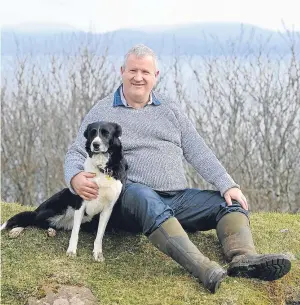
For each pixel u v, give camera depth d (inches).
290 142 442.3
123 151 165.9
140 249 162.2
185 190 168.6
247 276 146.1
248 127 448.8
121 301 131.6
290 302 143.2
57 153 522.6
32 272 141.6
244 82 448.8
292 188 447.2
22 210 200.1
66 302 129.6
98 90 494.9
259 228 190.1
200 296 134.0
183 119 175.2
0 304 129.6
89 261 152.0
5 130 516.7
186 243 141.3
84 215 162.1
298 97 436.1
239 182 440.5
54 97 515.8
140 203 147.6
